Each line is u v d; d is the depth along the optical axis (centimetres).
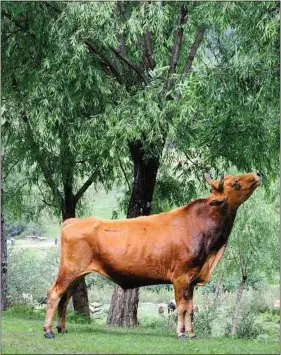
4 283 2975
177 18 2616
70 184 3058
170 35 2578
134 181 2789
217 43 2778
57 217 3325
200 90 2239
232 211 1820
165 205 3098
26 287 3869
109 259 1784
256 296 4341
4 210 3222
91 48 2598
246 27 2269
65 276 1775
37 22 2652
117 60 2702
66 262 1778
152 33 2681
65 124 2642
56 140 2886
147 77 2633
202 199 1823
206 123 2422
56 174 3031
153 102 2405
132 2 2620
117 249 1788
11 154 3009
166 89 2497
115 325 2817
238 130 2427
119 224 1809
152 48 2684
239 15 2294
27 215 3384
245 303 4031
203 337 1995
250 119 2353
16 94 2830
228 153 2611
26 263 4012
